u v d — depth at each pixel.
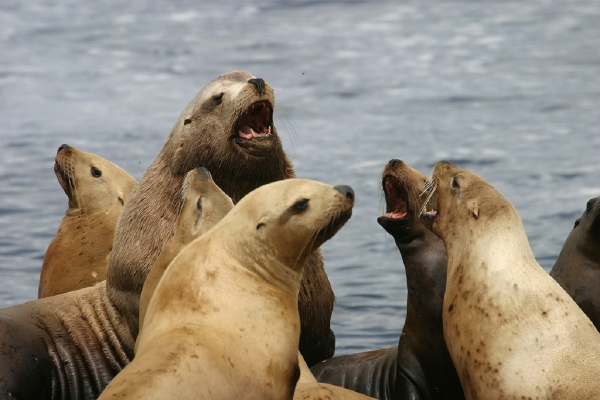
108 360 42.44
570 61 132.50
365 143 97.62
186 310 28.81
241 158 42.38
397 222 41.84
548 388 32.41
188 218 36.34
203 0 187.62
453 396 41.16
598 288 41.41
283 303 30.02
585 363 32.47
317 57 140.50
